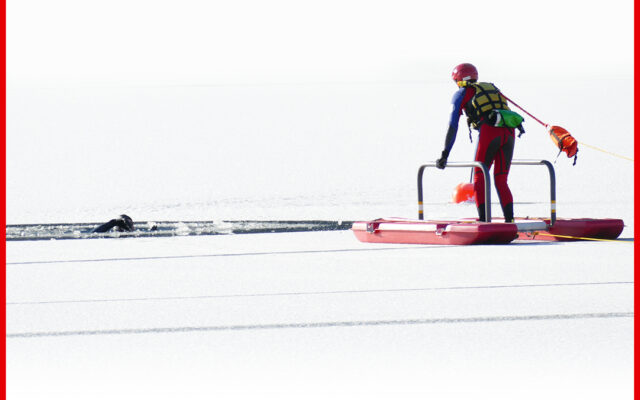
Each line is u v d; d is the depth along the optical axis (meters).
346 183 70.19
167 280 28.03
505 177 38.06
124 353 18.88
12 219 50.22
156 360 18.30
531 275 27.88
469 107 37.62
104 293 25.81
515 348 18.73
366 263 31.14
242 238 39.84
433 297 24.38
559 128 37.56
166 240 39.47
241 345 19.41
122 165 86.75
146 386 16.56
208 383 16.70
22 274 29.69
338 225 44.72
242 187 68.19
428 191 63.91
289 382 16.69
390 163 86.12
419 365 17.64
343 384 16.52
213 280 27.89
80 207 56.47
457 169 79.94
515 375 16.89
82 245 37.97
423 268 29.70
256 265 31.09
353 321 21.52
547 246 35.06
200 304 23.91
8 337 20.34
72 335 20.50
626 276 27.45
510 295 24.50
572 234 36.75
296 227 44.09
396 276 28.09
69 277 28.94
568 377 16.70
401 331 20.41
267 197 61.00
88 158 92.94
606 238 37.34
